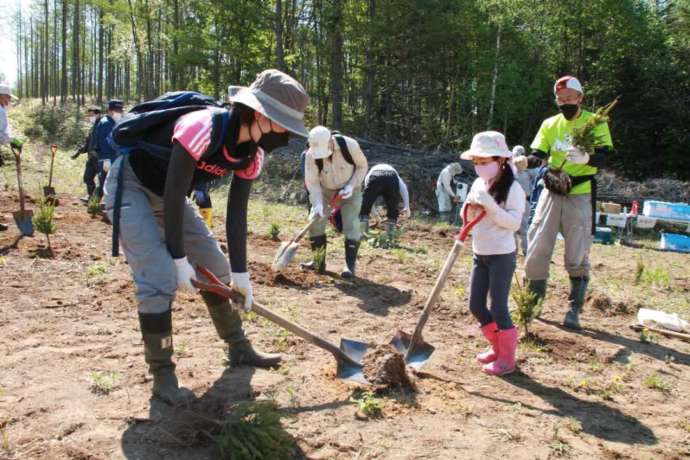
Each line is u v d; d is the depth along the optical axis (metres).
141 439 3.04
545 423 3.59
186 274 3.32
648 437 3.53
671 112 31.77
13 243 7.23
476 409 3.69
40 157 21.45
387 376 3.81
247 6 27.80
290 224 11.98
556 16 32.69
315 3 29.92
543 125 6.06
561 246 12.55
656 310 6.86
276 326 4.99
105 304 5.22
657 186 23.50
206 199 8.70
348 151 6.84
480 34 29.98
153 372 3.49
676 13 36.28
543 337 5.36
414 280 7.39
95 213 9.95
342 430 3.27
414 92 32.12
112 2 37.53
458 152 29.88
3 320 4.64
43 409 3.28
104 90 65.62
